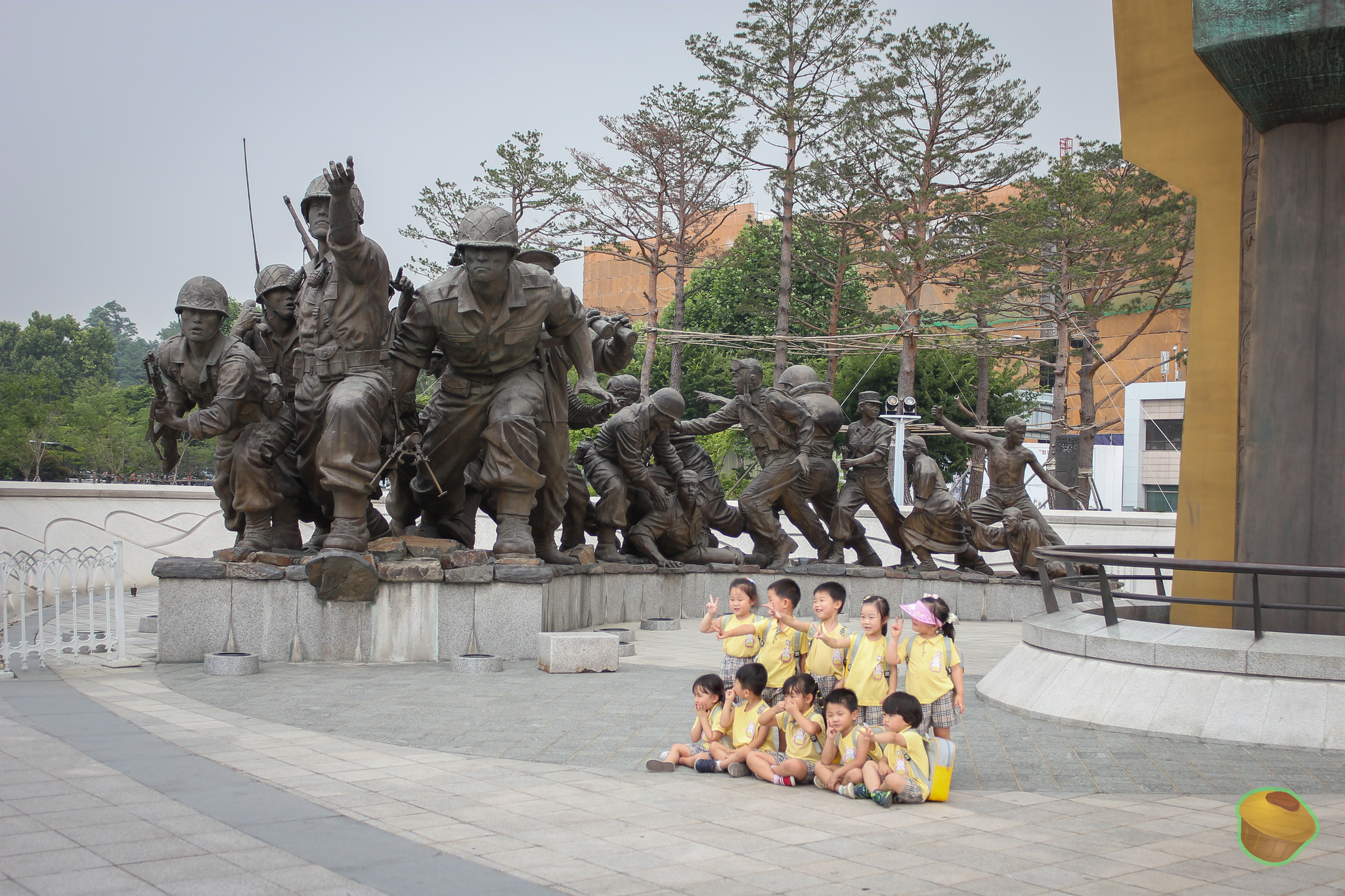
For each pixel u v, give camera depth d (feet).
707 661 38.14
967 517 59.77
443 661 36.58
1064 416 104.53
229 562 36.42
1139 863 16.55
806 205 105.81
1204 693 26.27
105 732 24.40
